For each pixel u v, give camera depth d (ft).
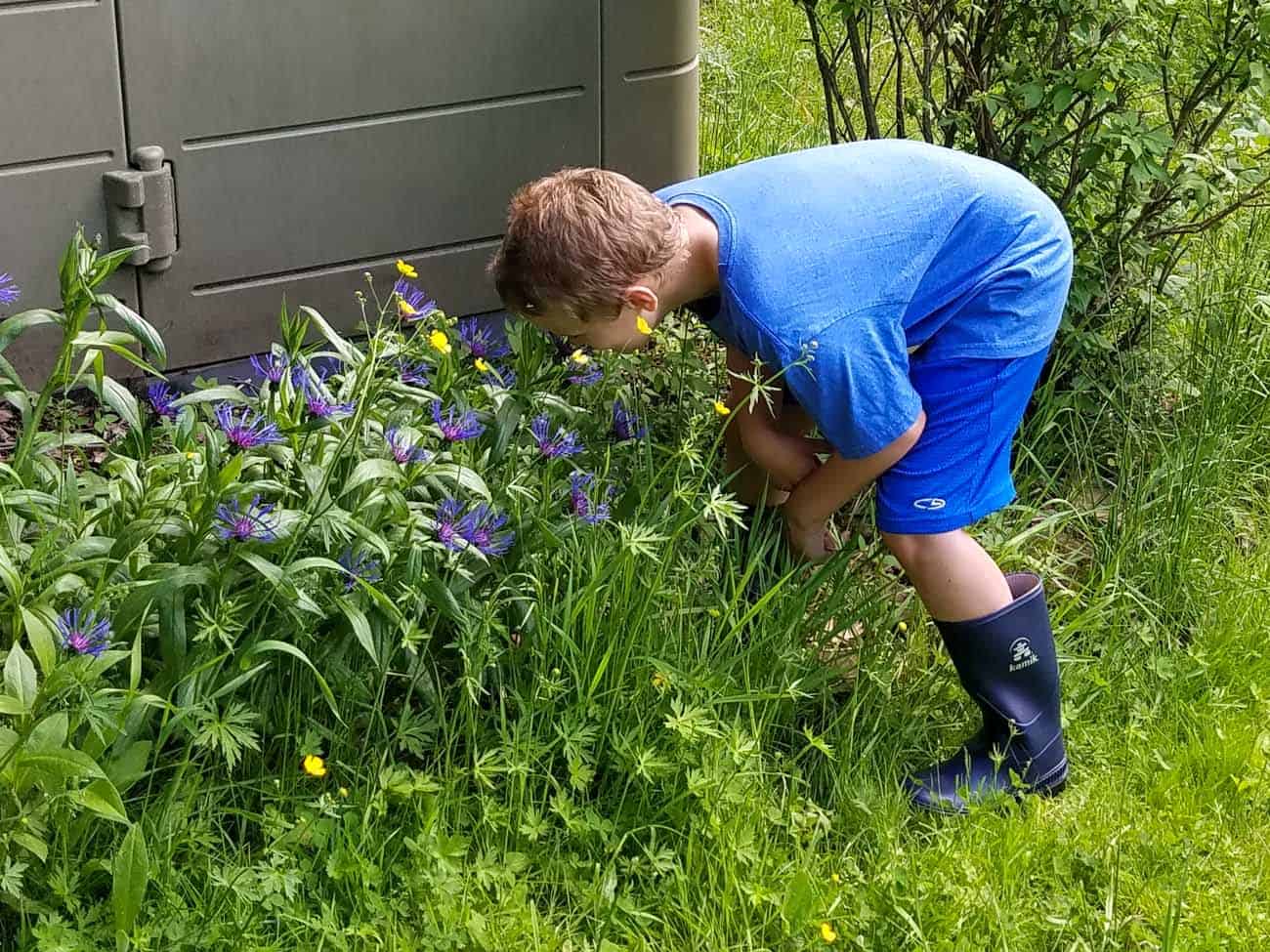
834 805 9.21
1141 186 12.59
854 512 11.37
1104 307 12.89
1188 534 11.50
